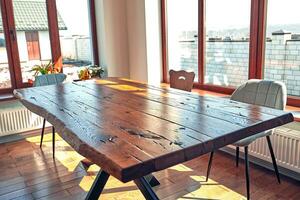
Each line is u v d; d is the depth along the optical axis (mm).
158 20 3725
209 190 2236
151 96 2199
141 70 3889
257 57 2736
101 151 1168
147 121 1551
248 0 2760
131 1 3834
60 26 3777
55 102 2098
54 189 2322
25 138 3498
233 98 2408
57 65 3809
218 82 3240
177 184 2338
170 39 3742
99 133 1385
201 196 2152
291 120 1643
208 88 3320
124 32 4031
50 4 3654
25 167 2727
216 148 1281
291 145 2203
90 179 2469
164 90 2438
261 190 2209
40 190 2312
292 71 2518
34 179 2494
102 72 3961
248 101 2314
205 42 3293
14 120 3279
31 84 3645
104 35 3896
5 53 3475
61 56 3838
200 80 3396
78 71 3932
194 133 1338
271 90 2197
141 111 1763
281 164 2303
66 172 2605
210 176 2457
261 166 2596
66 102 2084
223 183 2336
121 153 1144
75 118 1655
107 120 1597
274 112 1661
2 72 3488
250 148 2514
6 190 2322
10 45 3477
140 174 1062
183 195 2174
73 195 2225
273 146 2332
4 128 3234
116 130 1420
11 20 3430
